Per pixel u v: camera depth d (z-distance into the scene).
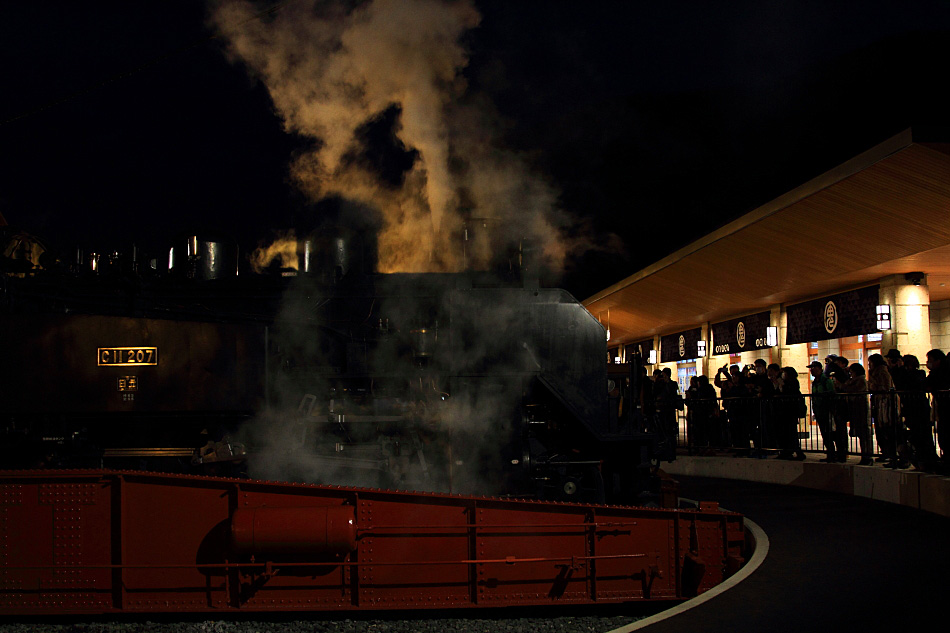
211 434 7.10
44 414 6.68
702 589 6.21
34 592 5.53
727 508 9.48
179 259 8.70
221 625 5.71
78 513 5.57
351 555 5.72
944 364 9.13
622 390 9.25
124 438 7.07
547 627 5.75
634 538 6.06
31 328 6.71
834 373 12.28
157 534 5.59
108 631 5.58
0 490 5.56
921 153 9.95
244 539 5.39
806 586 5.36
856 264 14.69
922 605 4.87
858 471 10.84
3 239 8.05
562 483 7.88
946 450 8.80
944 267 14.62
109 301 7.57
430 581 5.76
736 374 15.27
